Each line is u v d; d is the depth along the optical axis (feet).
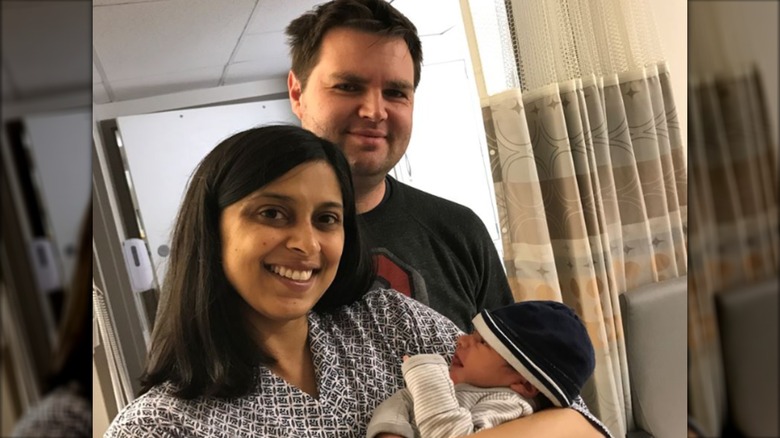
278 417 3.15
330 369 3.32
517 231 4.08
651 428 4.46
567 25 4.26
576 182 4.37
